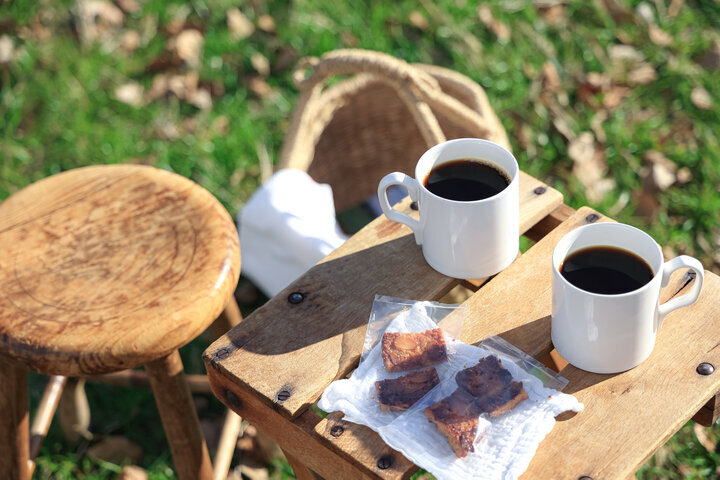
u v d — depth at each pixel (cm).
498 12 235
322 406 111
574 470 105
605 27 232
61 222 133
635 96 215
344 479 112
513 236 119
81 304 123
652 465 157
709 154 197
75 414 162
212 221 131
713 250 184
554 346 115
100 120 220
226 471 150
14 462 138
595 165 200
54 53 233
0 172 209
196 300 122
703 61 222
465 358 113
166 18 239
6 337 120
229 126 218
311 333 118
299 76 174
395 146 196
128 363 120
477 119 165
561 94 217
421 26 234
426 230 120
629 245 112
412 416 109
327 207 171
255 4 242
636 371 112
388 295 120
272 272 173
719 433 160
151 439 167
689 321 115
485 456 106
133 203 134
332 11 239
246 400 117
